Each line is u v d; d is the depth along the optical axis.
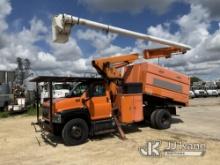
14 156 8.70
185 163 7.35
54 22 10.02
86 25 10.47
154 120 12.41
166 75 13.08
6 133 12.58
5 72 25.17
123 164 7.44
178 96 13.58
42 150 9.27
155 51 13.46
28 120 16.73
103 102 10.47
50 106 9.64
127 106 11.18
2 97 20.78
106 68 10.88
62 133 9.65
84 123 9.87
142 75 12.38
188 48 13.50
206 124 13.82
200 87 41.94
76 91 10.55
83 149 9.15
